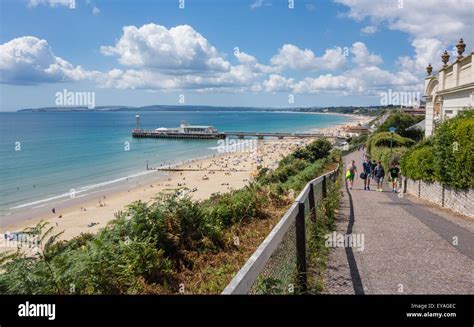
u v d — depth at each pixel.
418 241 7.36
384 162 28.42
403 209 11.85
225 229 7.91
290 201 11.04
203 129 133.12
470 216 10.35
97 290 4.60
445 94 21.55
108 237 5.89
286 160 43.22
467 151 10.55
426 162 14.31
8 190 44.88
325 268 5.65
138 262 5.35
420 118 65.94
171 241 6.36
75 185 48.62
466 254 6.44
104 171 60.44
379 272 5.49
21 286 4.29
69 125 189.75
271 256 3.68
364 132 110.56
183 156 81.69
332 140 110.06
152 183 50.19
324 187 10.84
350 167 20.19
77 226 29.34
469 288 4.88
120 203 37.88
